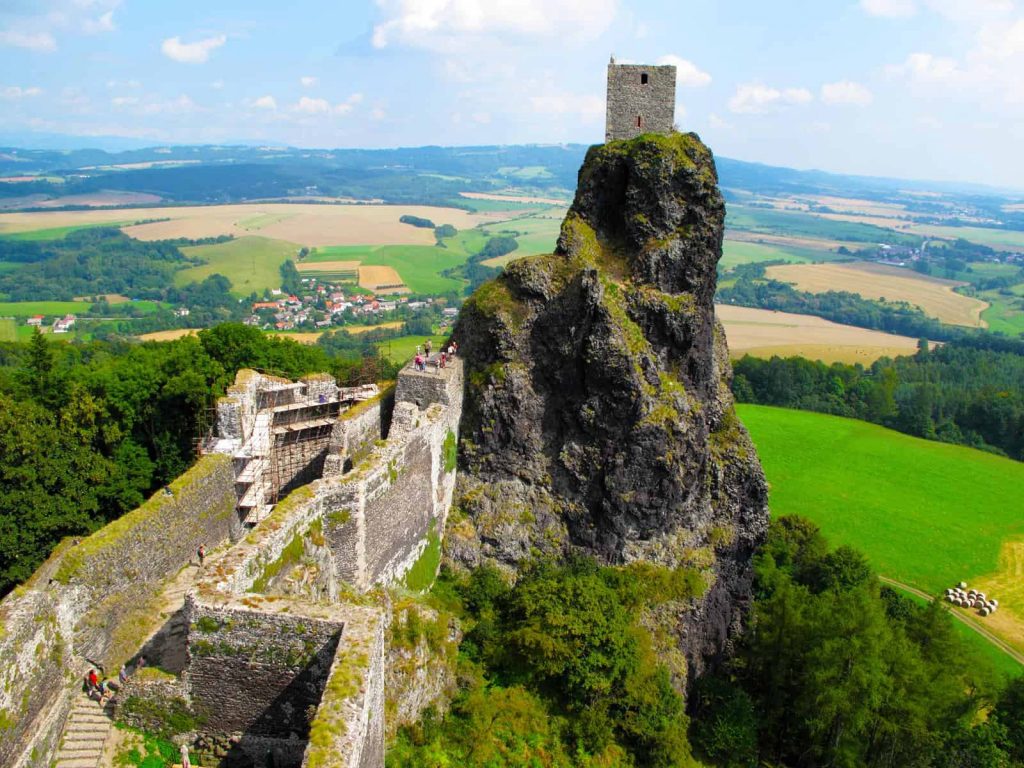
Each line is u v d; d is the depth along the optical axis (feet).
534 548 136.26
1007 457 367.66
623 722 114.42
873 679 119.85
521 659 115.55
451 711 106.22
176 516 97.96
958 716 133.18
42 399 144.77
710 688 137.49
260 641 62.28
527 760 103.45
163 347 194.59
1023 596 223.10
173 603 90.94
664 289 143.54
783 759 134.72
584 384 136.46
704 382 152.35
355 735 49.47
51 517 114.52
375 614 62.13
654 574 138.62
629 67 152.56
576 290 137.08
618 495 136.05
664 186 143.43
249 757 65.10
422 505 120.26
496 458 139.03
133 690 66.85
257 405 138.82
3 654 64.75
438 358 140.97
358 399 153.79
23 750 65.62
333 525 94.02
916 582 230.89
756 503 155.22
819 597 147.95
